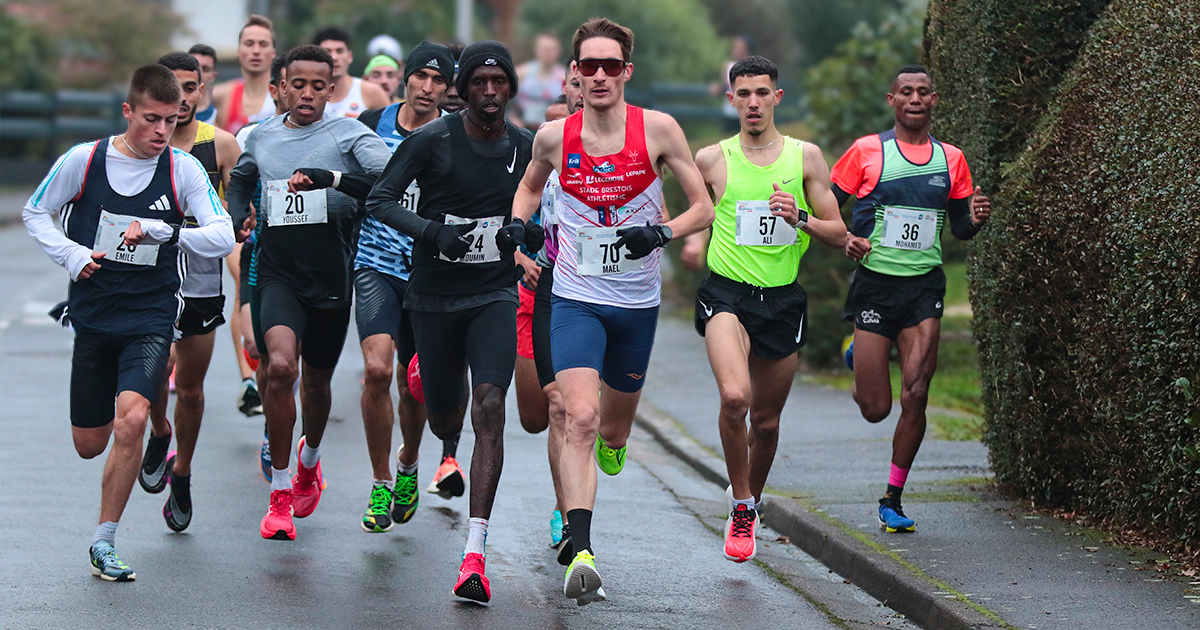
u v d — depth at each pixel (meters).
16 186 76.00
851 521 17.31
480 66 14.52
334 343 16.83
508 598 14.53
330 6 80.06
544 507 18.70
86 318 14.78
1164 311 14.93
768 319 15.80
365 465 20.70
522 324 16.50
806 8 66.81
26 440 21.23
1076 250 16.62
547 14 83.00
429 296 14.97
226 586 14.45
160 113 14.61
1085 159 16.58
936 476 20.11
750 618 14.21
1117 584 14.35
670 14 82.56
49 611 13.36
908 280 16.98
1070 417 17.17
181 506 16.50
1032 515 17.52
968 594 14.04
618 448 15.83
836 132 35.62
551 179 15.96
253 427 23.27
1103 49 16.97
